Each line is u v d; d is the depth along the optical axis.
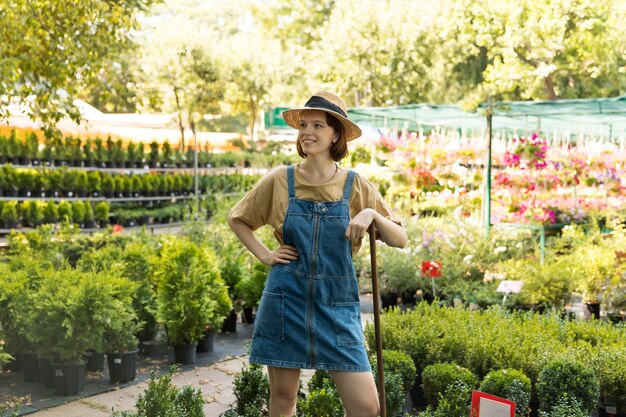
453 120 13.80
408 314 5.74
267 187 3.14
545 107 10.48
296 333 2.98
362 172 15.20
